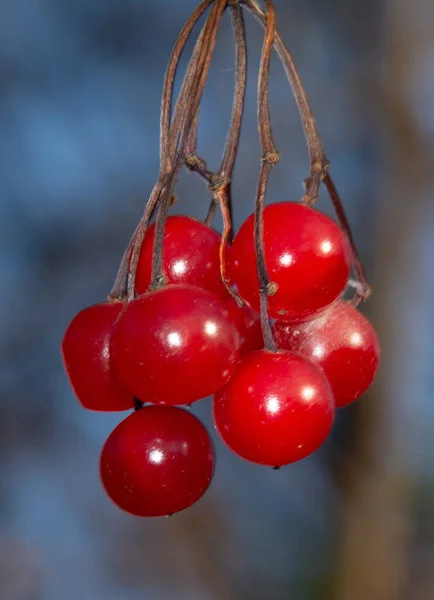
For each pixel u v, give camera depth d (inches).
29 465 14.6
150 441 7.1
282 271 7.0
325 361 7.2
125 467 7.1
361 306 12.2
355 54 14.5
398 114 12.2
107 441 7.2
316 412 6.9
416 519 12.4
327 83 14.8
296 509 13.4
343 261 7.0
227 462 14.3
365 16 14.4
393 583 12.0
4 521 14.1
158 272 7.0
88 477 14.7
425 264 12.2
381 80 13.6
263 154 7.0
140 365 6.9
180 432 7.1
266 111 7.0
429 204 12.1
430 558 12.2
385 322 12.0
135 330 6.9
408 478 12.2
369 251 13.1
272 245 7.0
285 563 13.0
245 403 6.9
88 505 14.4
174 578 13.5
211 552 13.6
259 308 7.1
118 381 7.2
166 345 6.8
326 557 12.8
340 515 12.6
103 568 13.7
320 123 14.5
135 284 7.3
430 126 12.2
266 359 7.0
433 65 12.2
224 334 6.9
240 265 7.1
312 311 7.1
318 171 7.2
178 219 7.3
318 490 13.1
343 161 14.1
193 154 7.2
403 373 12.1
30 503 14.3
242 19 7.3
